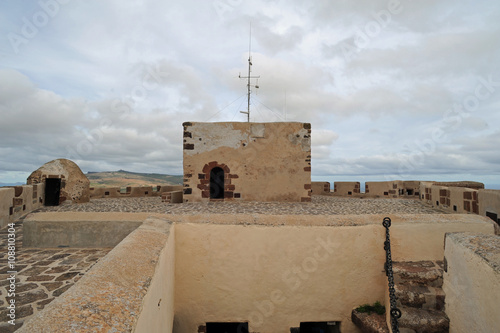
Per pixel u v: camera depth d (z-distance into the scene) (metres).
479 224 4.77
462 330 3.60
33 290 3.51
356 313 4.80
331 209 9.73
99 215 5.35
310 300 4.93
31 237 5.27
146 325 2.31
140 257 3.03
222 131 12.53
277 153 12.59
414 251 4.84
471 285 3.37
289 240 4.90
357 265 4.91
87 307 1.83
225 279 4.91
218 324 5.34
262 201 12.55
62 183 12.67
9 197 8.19
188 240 4.90
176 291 4.89
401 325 4.05
